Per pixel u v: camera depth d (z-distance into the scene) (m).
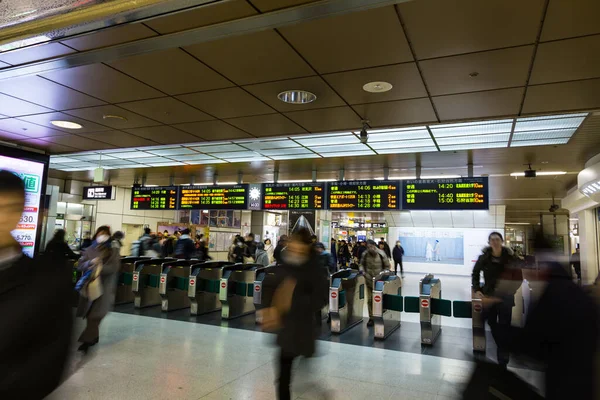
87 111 6.68
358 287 8.83
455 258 22.44
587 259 14.36
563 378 2.11
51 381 1.58
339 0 3.35
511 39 3.98
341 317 7.67
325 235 20.73
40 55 4.51
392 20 3.70
